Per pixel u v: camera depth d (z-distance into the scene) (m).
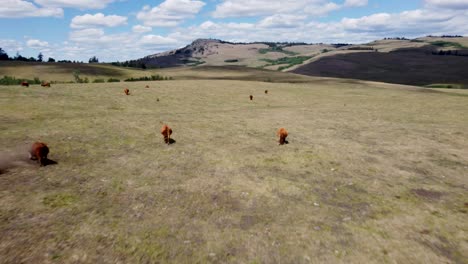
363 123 23.70
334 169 12.43
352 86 79.94
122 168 11.55
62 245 6.59
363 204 9.34
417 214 8.79
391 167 12.97
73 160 12.02
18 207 8.04
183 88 44.84
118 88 40.25
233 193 9.76
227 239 7.21
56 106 24.03
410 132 20.33
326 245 7.13
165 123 20.34
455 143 17.61
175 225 7.72
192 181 10.60
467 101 44.59
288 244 7.11
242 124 21.50
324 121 24.20
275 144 15.99
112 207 8.48
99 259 6.23
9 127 16.09
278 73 155.00
